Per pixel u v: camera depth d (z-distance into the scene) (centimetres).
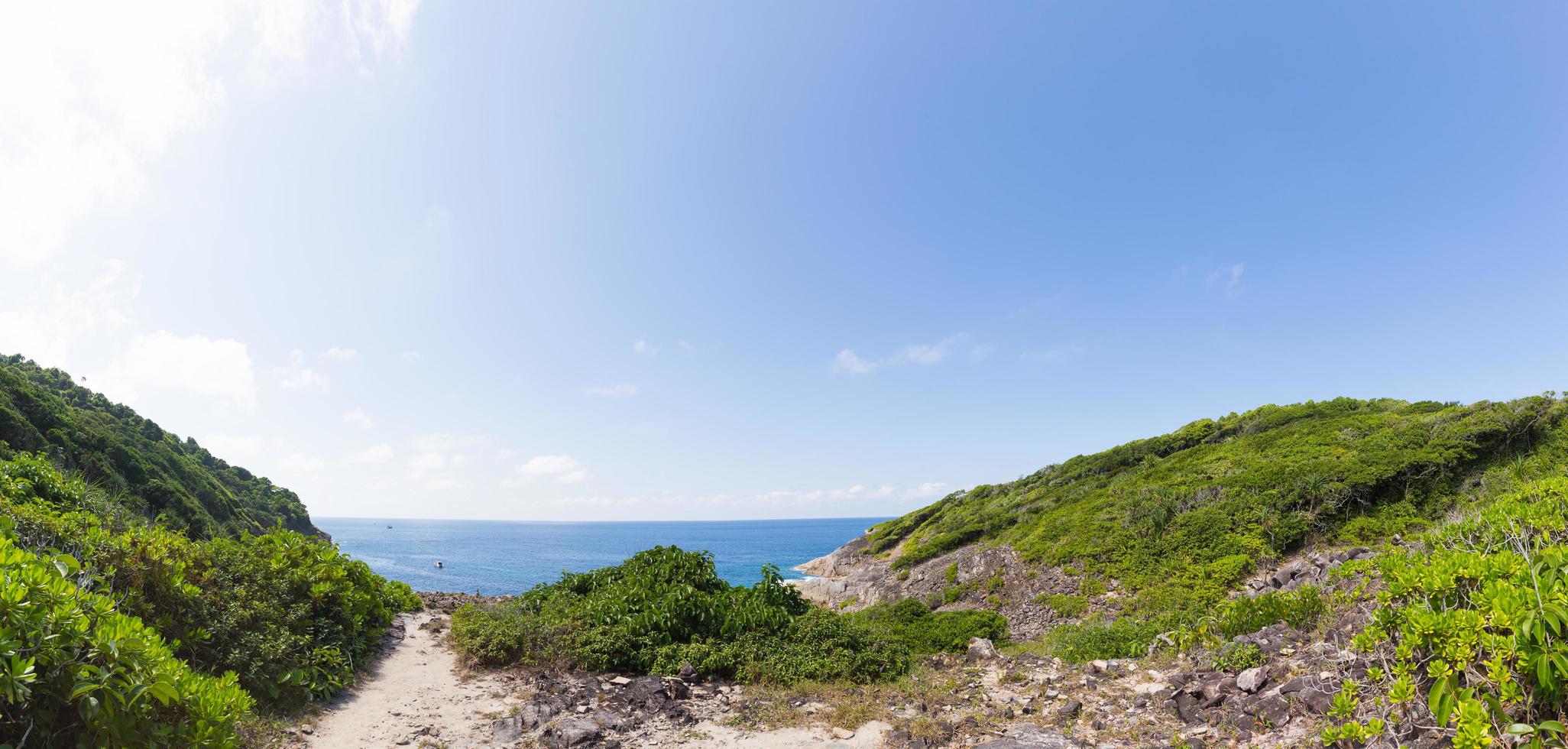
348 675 855
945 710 823
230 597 791
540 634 1046
